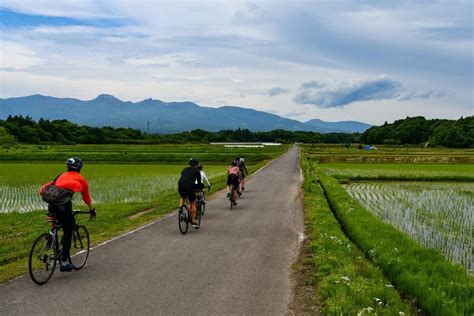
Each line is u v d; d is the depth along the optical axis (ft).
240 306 20.43
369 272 25.59
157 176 120.37
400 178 119.85
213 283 23.97
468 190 93.20
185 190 38.96
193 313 19.47
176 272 26.18
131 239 36.35
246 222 45.55
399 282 25.16
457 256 36.50
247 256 30.42
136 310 19.76
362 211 51.16
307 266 27.76
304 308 20.27
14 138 398.01
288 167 154.61
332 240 33.32
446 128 512.63
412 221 53.62
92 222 45.06
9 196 77.05
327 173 137.90
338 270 24.97
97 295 21.88
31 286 23.45
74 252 29.14
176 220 46.62
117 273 25.98
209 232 39.78
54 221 25.03
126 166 180.14
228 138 644.69
